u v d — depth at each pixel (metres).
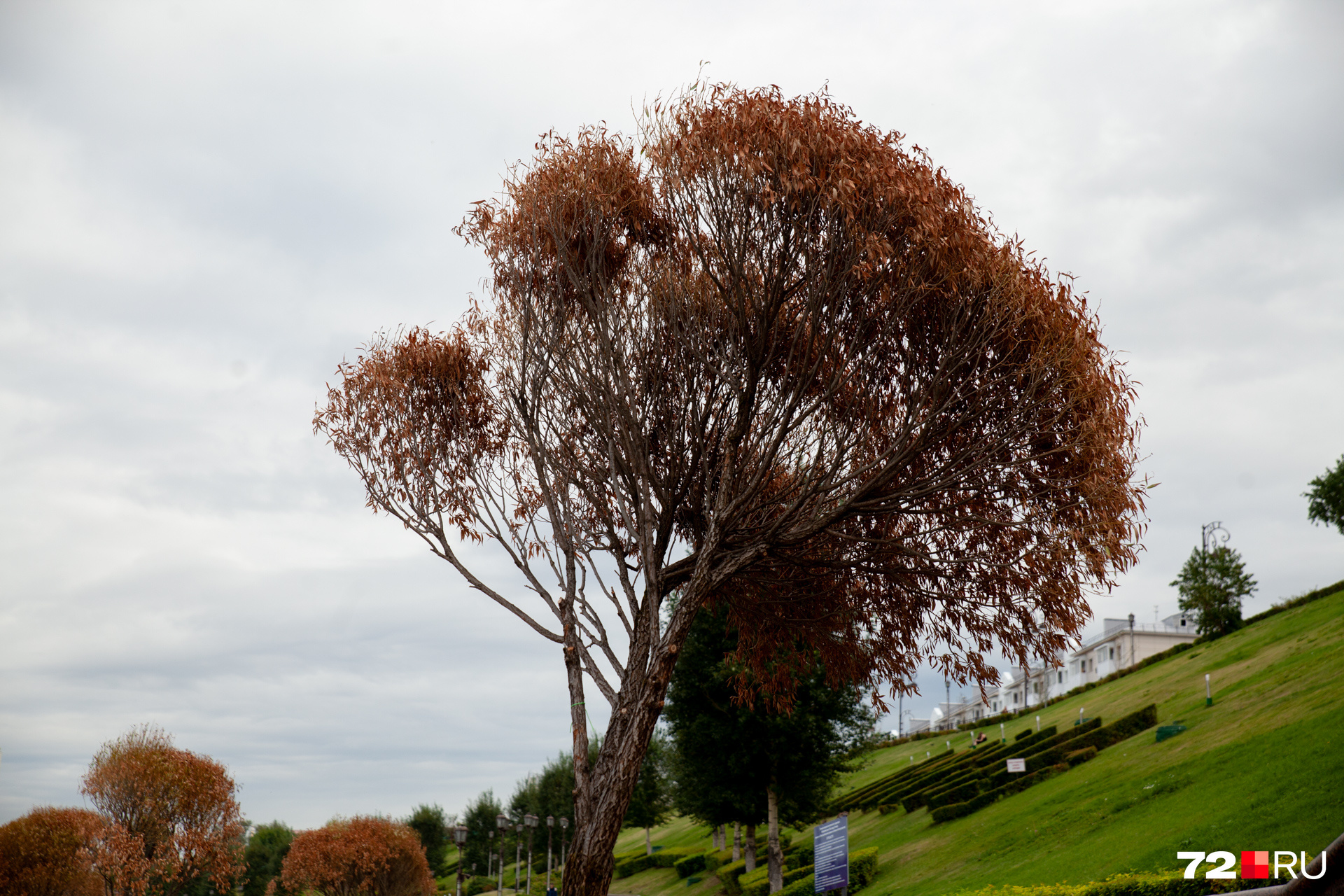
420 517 14.20
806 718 28.52
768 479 13.13
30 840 34.56
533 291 13.13
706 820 34.28
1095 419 10.91
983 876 23.34
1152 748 30.31
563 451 13.59
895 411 12.11
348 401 14.62
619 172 12.70
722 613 29.78
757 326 11.50
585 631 13.09
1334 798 16.94
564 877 11.13
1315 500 48.56
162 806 36.50
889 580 13.61
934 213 10.83
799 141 10.57
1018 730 58.06
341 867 53.91
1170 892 13.43
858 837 38.97
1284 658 35.06
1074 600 11.48
